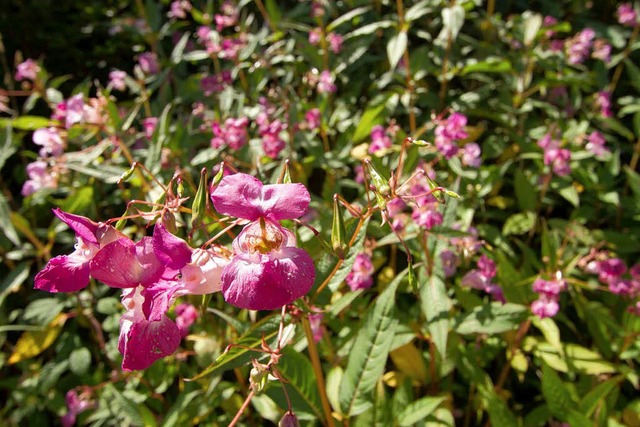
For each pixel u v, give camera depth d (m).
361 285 0.22
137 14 0.47
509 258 0.28
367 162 0.14
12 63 0.47
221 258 0.13
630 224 0.32
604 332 0.25
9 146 0.30
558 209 0.34
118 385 0.27
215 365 0.15
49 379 0.27
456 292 0.24
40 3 0.47
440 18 0.39
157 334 0.12
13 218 0.29
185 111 0.39
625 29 0.41
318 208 0.27
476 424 0.25
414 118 0.35
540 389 0.26
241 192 0.12
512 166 0.33
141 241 0.12
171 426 0.22
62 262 0.13
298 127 0.30
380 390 0.20
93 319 0.28
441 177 0.26
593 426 0.19
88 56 0.48
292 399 0.18
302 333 0.21
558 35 0.42
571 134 0.32
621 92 0.42
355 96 0.35
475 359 0.23
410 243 0.22
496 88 0.36
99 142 0.29
